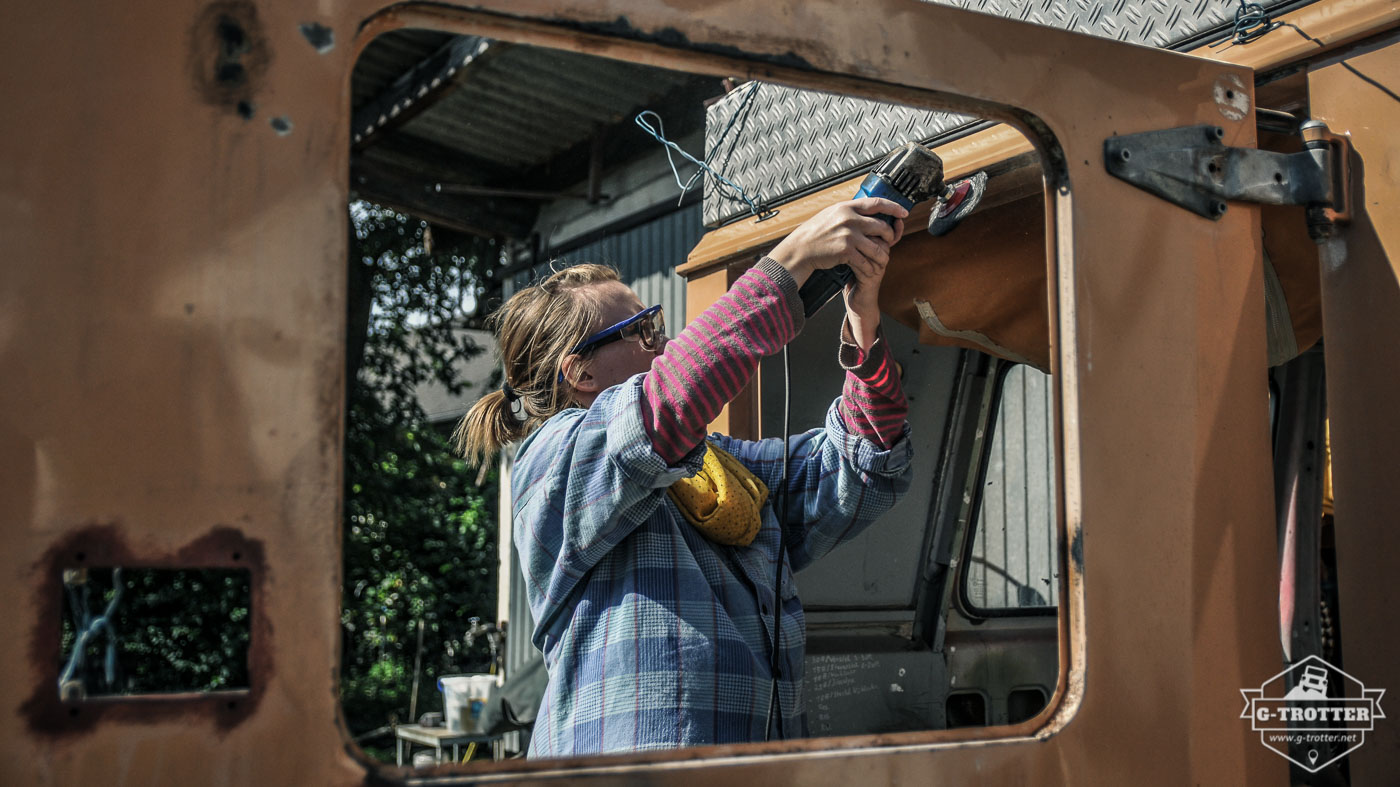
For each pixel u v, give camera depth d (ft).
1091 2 4.86
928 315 6.49
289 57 2.81
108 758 2.47
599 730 4.09
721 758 3.05
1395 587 3.77
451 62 15.23
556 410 5.10
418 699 27.73
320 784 2.64
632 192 18.48
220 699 2.58
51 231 2.55
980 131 5.26
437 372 29.99
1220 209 4.00
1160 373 3.82
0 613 2.42
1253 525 3.91
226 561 2.62
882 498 5.26
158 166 2.66
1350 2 3.97
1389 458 3.80
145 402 2.59
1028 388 8.00
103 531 2.52
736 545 4.71
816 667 7.05
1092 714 3.51
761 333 3.99
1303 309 5.15
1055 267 3.79
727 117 7.11
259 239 2.73
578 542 4.15
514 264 21.97
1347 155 3.99
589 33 3.13
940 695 7.55
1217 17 4.37
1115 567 3.62
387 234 28.94
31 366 2.51
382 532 30.17
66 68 2.60
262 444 2.68
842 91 3.55
